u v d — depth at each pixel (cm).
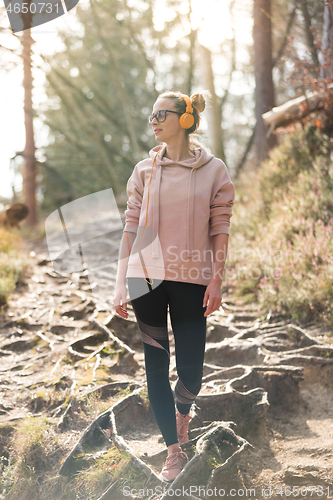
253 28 819
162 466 204
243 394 251
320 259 415
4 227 794
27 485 200
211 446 202
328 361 290
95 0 1155
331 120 607
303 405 264
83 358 334
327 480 192
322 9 700
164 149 194
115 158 1370
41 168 923
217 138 1112
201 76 1126
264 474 200
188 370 186
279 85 977
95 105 1411
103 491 193
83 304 459
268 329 364
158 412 186
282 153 688
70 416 252
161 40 1270
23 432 229
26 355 357
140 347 369
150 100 1458
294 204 533
